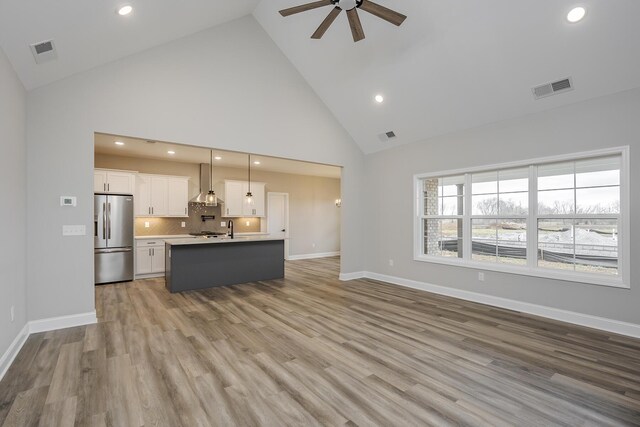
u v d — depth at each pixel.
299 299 4.68
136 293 5.08
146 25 3.34
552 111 3.77
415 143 5.36
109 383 2.31
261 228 8.85
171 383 2.32
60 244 3.42
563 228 3.83
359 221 6.26
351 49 4.35
